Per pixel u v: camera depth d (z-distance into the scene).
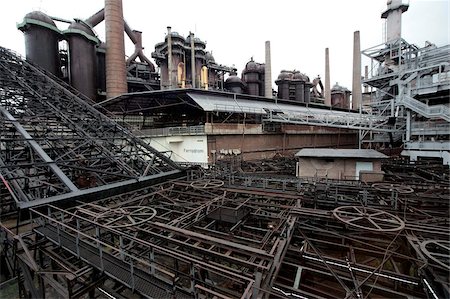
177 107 37.19
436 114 25.11
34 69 29.17
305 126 40.94
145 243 6.30
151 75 51.75
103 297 8.08
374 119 36.03
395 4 38.25
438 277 5.66
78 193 11.59
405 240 8.26
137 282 5.95
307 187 14.13
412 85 30.84
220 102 29.58
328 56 64.31
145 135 31.97
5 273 9.25
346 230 9.75
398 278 6.36
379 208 10.96
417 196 11.86
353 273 6.91
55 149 17.84
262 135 33.62
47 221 9.46
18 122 16.47
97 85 37.44
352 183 14.67
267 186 15.39
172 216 11.78
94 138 18.45
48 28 32.31
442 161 24.02
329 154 17.20
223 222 11.00
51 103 24.02
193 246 6.74
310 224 10.35
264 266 6.05
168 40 46.69
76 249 7.54
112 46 35.72
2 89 22.75
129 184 14.05
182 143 28.30
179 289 5.62
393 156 28.88
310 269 6.91
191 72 51.00
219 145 27.67
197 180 16.55
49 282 7.04
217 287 5.93
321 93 79.12
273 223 10.67
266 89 55.09
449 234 7.76
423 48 30.33
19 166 12.05
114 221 8.81
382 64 38.25
